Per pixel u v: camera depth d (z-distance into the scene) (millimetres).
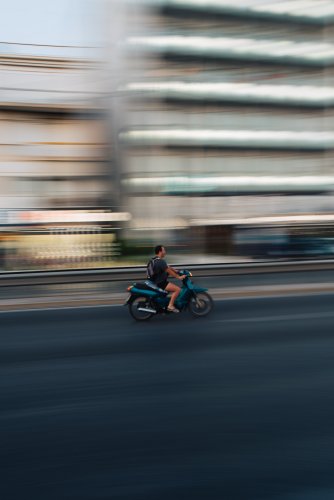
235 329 7496
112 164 27859
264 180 32625
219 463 3561
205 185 30906
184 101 30375
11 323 8102
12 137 25422
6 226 21344
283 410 4449
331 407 4520
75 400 4738
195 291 8234
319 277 13703
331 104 33688
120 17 27562
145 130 28828
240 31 31438
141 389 5000
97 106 27047
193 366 5711
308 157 33656
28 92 25359
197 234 19672
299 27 32500
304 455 3668
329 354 6145
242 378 5289
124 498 3164
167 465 3541
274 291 10945
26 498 3178
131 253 18297
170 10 29266
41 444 3865
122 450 3754
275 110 32688
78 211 22547
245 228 19891
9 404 4664
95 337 7117
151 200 29172
